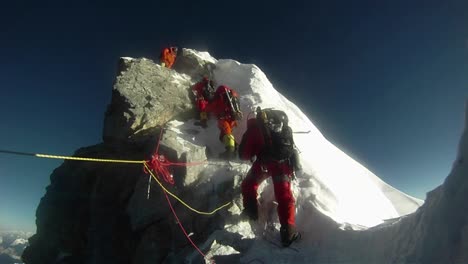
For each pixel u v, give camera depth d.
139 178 6.36
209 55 10.87
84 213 7.11
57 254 7.28
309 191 5.77
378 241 4.50
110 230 6.54
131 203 6.35
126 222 6.54
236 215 5.48
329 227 5.16
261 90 8.30
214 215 5.59
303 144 7.01
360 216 5.95
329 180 6.30
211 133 7.41
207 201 5.82
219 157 6.78
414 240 3.94
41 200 7.68
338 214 5.57
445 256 3.54
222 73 9.55
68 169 7.55
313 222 5.34
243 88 8.59
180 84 8.42
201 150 6.48
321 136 8.27
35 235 7.77
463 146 3.70
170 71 8.84
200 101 7.70
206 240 5.33
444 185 3.78
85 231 7.03
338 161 7.48
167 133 6.59
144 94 7.66
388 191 7.86
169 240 5.81
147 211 6.05
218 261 4.88
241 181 5.84
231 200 5.64
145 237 6.00
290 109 8.51
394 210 7.16
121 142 7.23
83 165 7.37
